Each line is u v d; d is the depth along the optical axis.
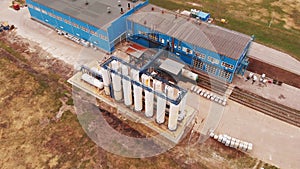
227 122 23.42
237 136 22.30
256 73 28.70
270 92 26.42
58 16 32.66
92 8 32.44
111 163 20.34
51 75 28.14
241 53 25.39
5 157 20.86
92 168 20.09
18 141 21.95
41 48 31.98
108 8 31.53
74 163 20.42
